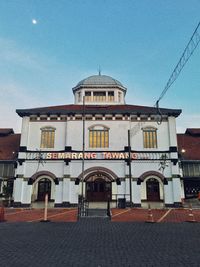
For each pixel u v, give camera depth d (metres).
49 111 27.84
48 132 27.91
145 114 28.02
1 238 10.41
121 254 7.92
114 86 35.34
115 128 27.64
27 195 25.88
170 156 26.67
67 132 27.42
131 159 26.61
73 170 26.50
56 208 24.50
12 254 7.93
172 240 9.98
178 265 6.80
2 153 29.31
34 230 12.37
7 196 26.89
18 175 26.22
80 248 8.70
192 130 33.69
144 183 26.48
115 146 27.09
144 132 27.73
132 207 24.91
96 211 21.45
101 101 35.19
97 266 6.73
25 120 28.02
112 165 26.59
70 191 25.94
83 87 35.47
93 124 27.80
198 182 27.61
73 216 18.30
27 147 27.33
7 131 34.16
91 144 27.23
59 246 9.01
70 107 30.98
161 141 27.36
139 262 7.07
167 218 17.16
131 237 10.63
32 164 26.78
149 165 26.59
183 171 27.78
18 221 15.76
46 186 26.72
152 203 25.81
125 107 31.11
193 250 8.39
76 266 6.73
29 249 8.57
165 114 28.02
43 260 7.27
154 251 8.27
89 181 26.58
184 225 13.98
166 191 25.86
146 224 14.41
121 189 26.00
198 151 29.56
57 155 26.84
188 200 27.02
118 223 14.84
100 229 12.70
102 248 8.70
